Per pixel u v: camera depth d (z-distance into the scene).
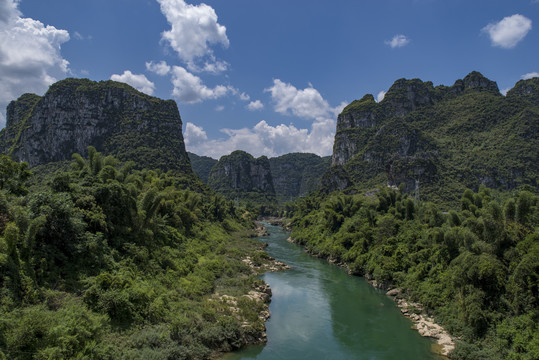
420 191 112.19
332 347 30.27
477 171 123.81
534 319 26.23
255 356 28.11
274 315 37.97
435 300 37.44
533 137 132.12
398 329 34.53
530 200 36.75
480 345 28.55
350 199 89.31
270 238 113.69
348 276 57.16
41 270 24.75
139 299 27.69
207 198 137.88
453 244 40.59
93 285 26.05
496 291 30.55
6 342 17.98
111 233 35.62
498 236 32.94
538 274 27.25
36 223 24.84
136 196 50.59
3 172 35.59
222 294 39.53
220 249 67.19
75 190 34.88
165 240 49.19
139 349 23.39
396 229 58.41
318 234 85.88
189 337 26.88
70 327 20.70
